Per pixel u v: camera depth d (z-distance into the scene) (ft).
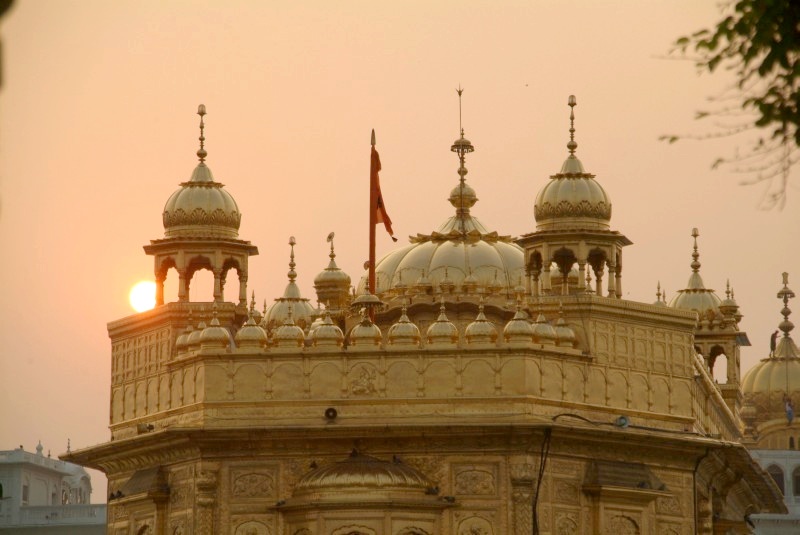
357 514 199.11
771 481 279.08
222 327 211.41
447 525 201.26
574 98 232.73
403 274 236.22
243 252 231.50
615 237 226.38
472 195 247.29
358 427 201.98
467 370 203.72
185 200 229.86
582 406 208.74
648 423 214.90
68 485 394.32
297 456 204.85
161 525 211.82
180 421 211.82
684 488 216.74
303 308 253.65
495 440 201.67
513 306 220.02
